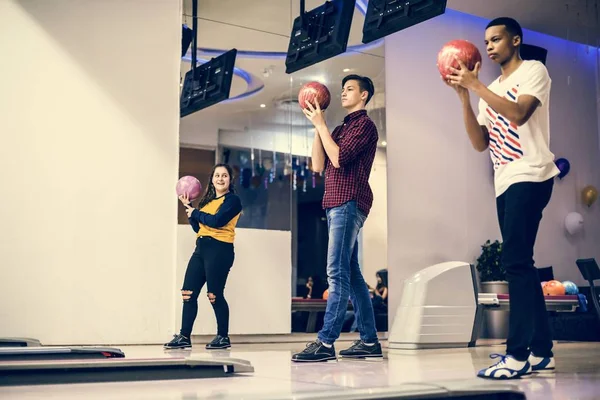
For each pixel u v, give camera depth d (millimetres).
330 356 3438
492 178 7301
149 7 5492
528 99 2564
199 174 5820
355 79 3654
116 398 1886
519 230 2568
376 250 6488
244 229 5824
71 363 2396
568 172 8102
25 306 4844
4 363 2373
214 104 5867
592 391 2092
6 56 4941
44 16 5082
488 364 3271
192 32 5719
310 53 5719
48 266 4938
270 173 6609
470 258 7059
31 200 4926
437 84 7027
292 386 2197
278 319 5910
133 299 5199
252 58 6129
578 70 8414
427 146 6891
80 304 5016
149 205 5336
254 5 6121
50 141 5023
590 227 8172
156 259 5316
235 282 5723
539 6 7367
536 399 1910
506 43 2723
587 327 6719
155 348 4645
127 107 5328
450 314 4977
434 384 1881
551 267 7332
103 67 5262
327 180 3535
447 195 6961
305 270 6711
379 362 3412
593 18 7719
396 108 6727
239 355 3895
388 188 6602
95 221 5125
